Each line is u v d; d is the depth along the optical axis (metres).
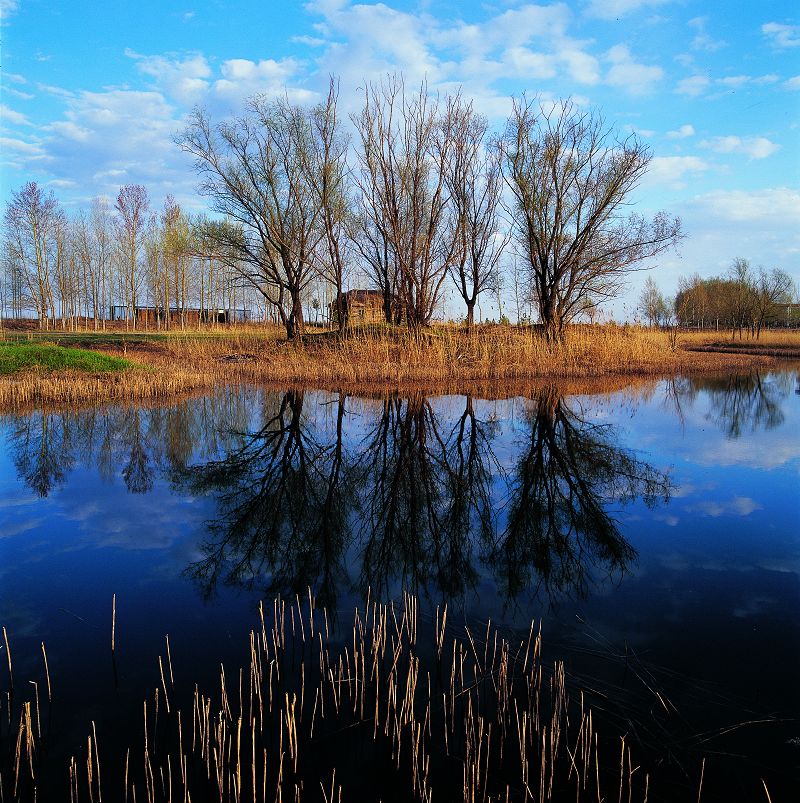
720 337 43.22
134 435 12.02
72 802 2.99
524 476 9.40
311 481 9.17
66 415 13.61
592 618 4.89
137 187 49.03
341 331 23.88
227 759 3.34
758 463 10.05
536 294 27.27
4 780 3.18
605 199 22.92
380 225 24.94
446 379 19.97
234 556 6.28
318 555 6.35
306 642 4.55
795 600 5.19
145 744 3.34
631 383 20.28
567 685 3.95
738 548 6.41
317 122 25.53
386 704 3.80
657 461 10.25
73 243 49.97
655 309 54.25
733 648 4.41
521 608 5.09
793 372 24.92
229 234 25.86
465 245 27.09
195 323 52.62
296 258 26.88
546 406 15.70
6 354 17.50
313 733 3.56
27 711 3.27
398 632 4.65
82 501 8.02
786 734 3.49
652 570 5.88
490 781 3.18
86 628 4.76
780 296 44.94
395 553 6.41
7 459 10.09
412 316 25.09
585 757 3.14
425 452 10.98
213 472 9.58
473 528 7.16
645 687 3.92
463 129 25.86
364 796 3.09
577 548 6.49
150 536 6.82
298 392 17.58
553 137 23.22
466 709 3.74
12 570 5.86
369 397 16.95
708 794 3.06
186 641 4.57
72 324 53.12
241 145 24.84
